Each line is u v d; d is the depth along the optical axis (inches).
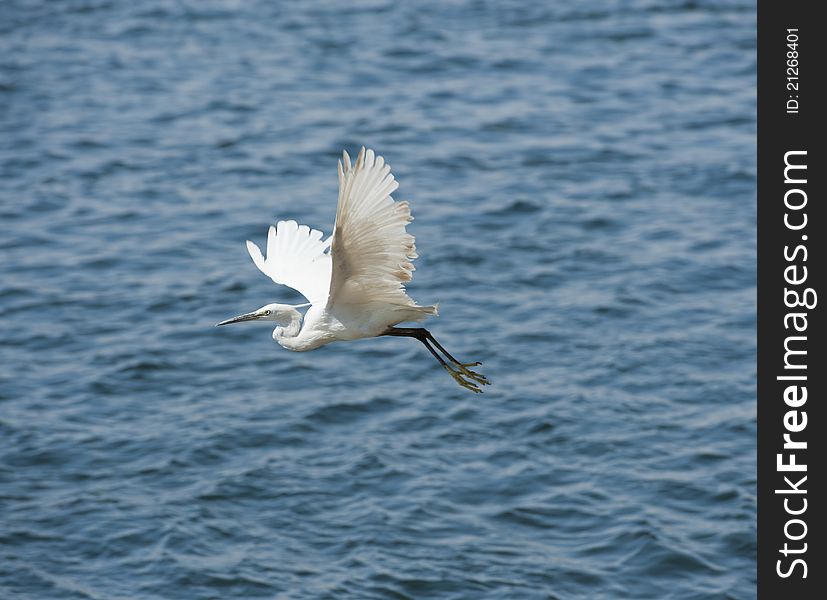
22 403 745.6
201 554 612.7
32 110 1253.1
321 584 589.9
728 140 1152.2
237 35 1466.5
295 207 1018.7
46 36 1476.4
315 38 1444.4
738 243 951.0
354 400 753.0
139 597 583.5
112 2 1593.3
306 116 1218.6
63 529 631.2
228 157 1129.4
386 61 1362.0
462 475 676.1
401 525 633.0
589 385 764.6
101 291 890.1
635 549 612.7
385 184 363.9
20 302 873.5
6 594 583.8
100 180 1088.2
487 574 596.1
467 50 1389.0
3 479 670.5
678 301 867.4
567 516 642.2
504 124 1188.5
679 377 772.6
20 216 1014.4
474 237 960.9
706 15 1509.6
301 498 657.0
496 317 847.1
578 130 1176.8
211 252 950.4
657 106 1236.5
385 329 433.4
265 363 800.9
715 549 613.9
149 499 655.8
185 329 839.1
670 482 666.8
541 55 1375.5
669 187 1054.4
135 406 748.0
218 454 695.7
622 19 1493.6
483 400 749.3
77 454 694.5
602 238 962.1
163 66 1374.3
